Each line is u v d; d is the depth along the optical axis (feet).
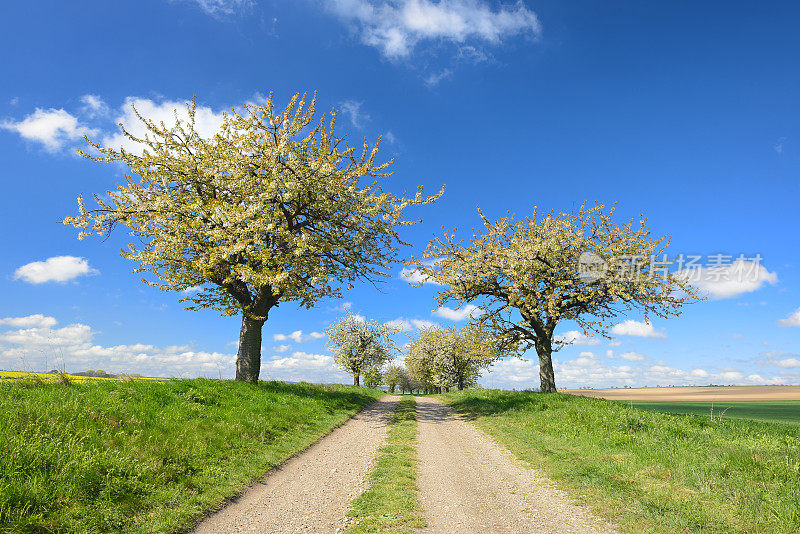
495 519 24.62
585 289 83.41
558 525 23.53
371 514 24.84
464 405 90.17
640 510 24.35
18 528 18.52
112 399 36.17
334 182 69.46
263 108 69.26
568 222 84.89
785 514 21.62
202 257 66.18
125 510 22.76
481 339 91.35
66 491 22.18
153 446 30.76
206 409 44.19
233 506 26.09
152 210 69.51
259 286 67.87
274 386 74.54
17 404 30.25
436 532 22.52
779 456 30.32
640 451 37.01
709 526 21.62
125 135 68.49
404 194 77.41
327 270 73.10
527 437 49.26
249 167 70.59
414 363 219.61
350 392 104.27
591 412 56.13
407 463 37.11
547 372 89.15
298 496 28.48
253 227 63.62
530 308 84.33
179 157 70.13
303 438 46.73
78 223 65.51
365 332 190.39
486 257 90.79
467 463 38.99
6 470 21.65
